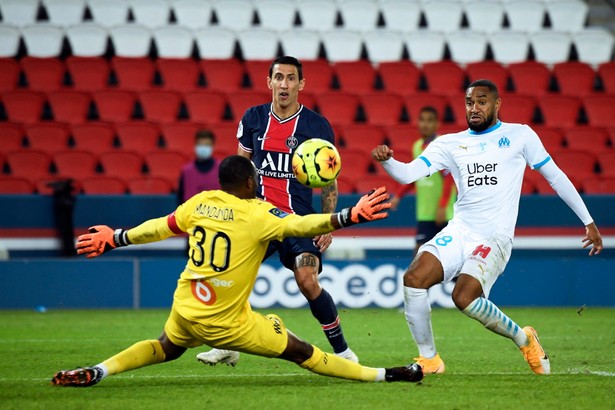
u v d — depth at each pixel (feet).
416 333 82.94
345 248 169.37
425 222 146.92
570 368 90.79
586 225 84.17
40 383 78.48
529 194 184.85
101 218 171.94
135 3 237.25
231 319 70.18
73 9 234.58
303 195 88.28
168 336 73.05
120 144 200.03
